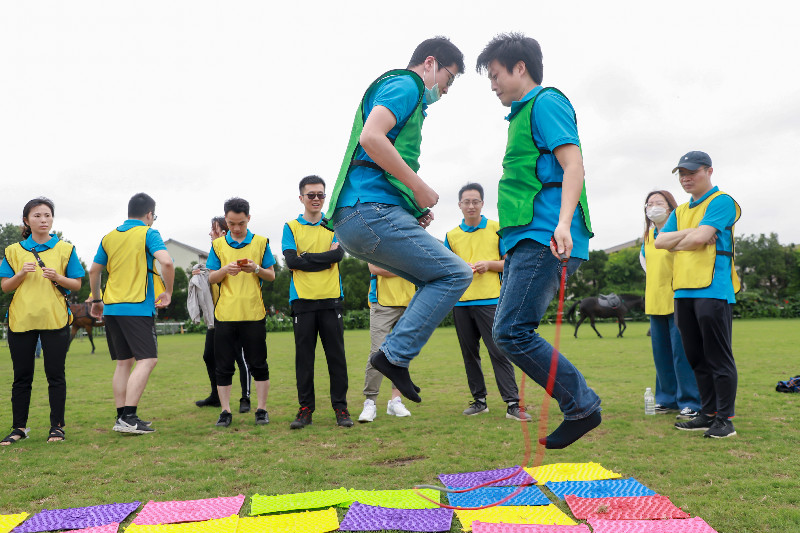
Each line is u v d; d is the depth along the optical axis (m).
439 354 11.51
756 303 28.72
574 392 2.44
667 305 4.68
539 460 2.45
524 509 2.48
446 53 2.47
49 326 4.32
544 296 2.42
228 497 2.74
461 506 2.54
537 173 2.45
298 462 3.43
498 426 4.44
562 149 2.34
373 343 5.21
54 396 4.32
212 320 5.79
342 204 2.34
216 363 4.79
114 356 5.02
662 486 2.80
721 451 3.44
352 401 6.05
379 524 2.32
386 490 2.81
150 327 4.64
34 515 2.57
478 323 4.97
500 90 2.71
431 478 3.05
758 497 2.59
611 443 3.73
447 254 2.31
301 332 4.69
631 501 2.52
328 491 2.79
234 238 5.01
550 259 2.38
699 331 4.05
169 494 2.86
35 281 4.38
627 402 5.34
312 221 4.93
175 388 7.37
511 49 2.64
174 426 4.77
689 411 4.53
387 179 2.33
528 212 2.40
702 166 4.09
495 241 5.14
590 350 11.62
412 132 2.37
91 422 5.00
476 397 5.09
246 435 4.32
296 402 6.04
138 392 4.48
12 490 3.01
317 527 2.31
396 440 4.03
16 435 4.25
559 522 2.32
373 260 2.43
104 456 3.73
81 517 2.51
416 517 2.39
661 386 4.88
